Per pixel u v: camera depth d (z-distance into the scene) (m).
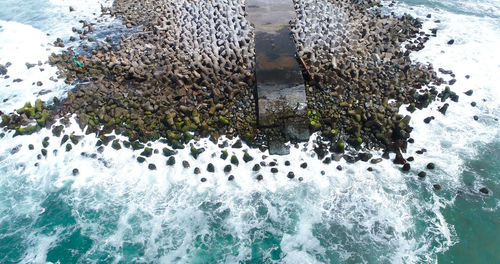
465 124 20.17
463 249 15.07
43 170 18.33
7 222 16.38
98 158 18.42
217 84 20.30
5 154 18.95
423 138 19.39
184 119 18.91
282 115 18.78
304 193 17.00
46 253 15.20
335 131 18.44
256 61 21.14
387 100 19.75
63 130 19.39
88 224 16.14
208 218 16.20
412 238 15.43
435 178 17.66
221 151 18.25
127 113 19.39
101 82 21.55
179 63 21.58
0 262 14.93
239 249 15.12
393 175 17.70
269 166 17.88
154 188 17.36
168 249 15.16
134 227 15.95
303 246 15.16
